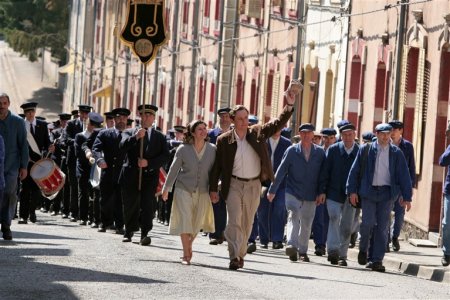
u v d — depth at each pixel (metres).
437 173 31.06
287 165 24.80
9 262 19.52
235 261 20.86
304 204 24.84
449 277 22.91
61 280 17.39
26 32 117.94
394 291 19.12
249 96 51.00
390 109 34.41
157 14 29.97
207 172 21.50
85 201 33.56
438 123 31.12
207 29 58.62
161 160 25.44
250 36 50.47
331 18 38.72
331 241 24.58
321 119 41.53
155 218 43.84
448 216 24.09
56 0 117.06
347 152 24.69
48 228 29.94
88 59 92.56
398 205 28.11
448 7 30.41
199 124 21.50
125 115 30.28
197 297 16.36
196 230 21.48
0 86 117.44
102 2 87.38
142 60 29.92
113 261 20.55
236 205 20.94
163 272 19.17
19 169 25.62
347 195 24.09
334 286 19.12
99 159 29.94
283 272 21.06
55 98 112.38
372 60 36.50
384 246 23.83
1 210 24.58
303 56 43.59
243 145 21.00
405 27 33.69
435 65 31.36
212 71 56.91
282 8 46.03
